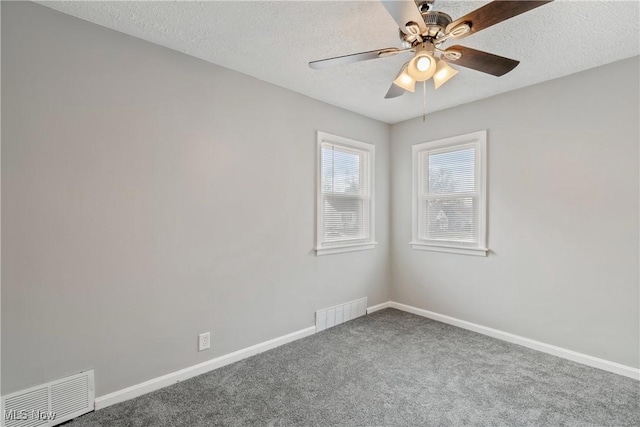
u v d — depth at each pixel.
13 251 1.63
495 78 2.61
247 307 2.60
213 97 2.38
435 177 3.53
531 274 2.76
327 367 2.42
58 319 1.76
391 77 2.62
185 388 2.12
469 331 3.14
